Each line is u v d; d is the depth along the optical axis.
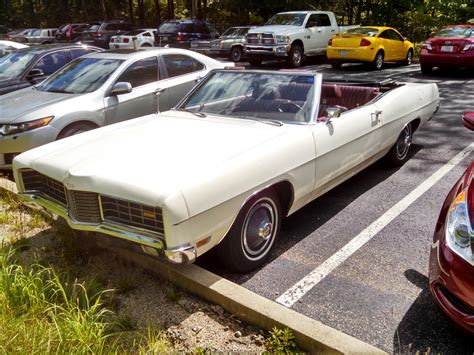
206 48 17.77
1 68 8.45
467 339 2.82
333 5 24.22
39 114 5.59
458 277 2.54
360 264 3.67
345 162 4.42
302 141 3.80
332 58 15.13
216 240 3.20
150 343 2.68
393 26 22.64
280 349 2.68
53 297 3.13
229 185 3.14
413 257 3.76
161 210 2.82
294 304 3.18
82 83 6.40
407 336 2.85
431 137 7.21
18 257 3.78
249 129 3.91
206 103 4.62
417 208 4.70
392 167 5.86
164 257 2.91
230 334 2.87
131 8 34.59
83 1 36.53
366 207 4.76
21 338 2.61
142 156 3.38
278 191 3.79
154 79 6.80
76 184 3.15
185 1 35.75
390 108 5.16
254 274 3.57
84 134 4.08
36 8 42.12
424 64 13.30
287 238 4.14
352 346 2.57
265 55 15.61
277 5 22.92
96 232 3.23
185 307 3.13
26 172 3.69
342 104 5.62
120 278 3.37
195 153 3.38
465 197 2.77
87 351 2.51
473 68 12.93
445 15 22.27
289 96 4.29
